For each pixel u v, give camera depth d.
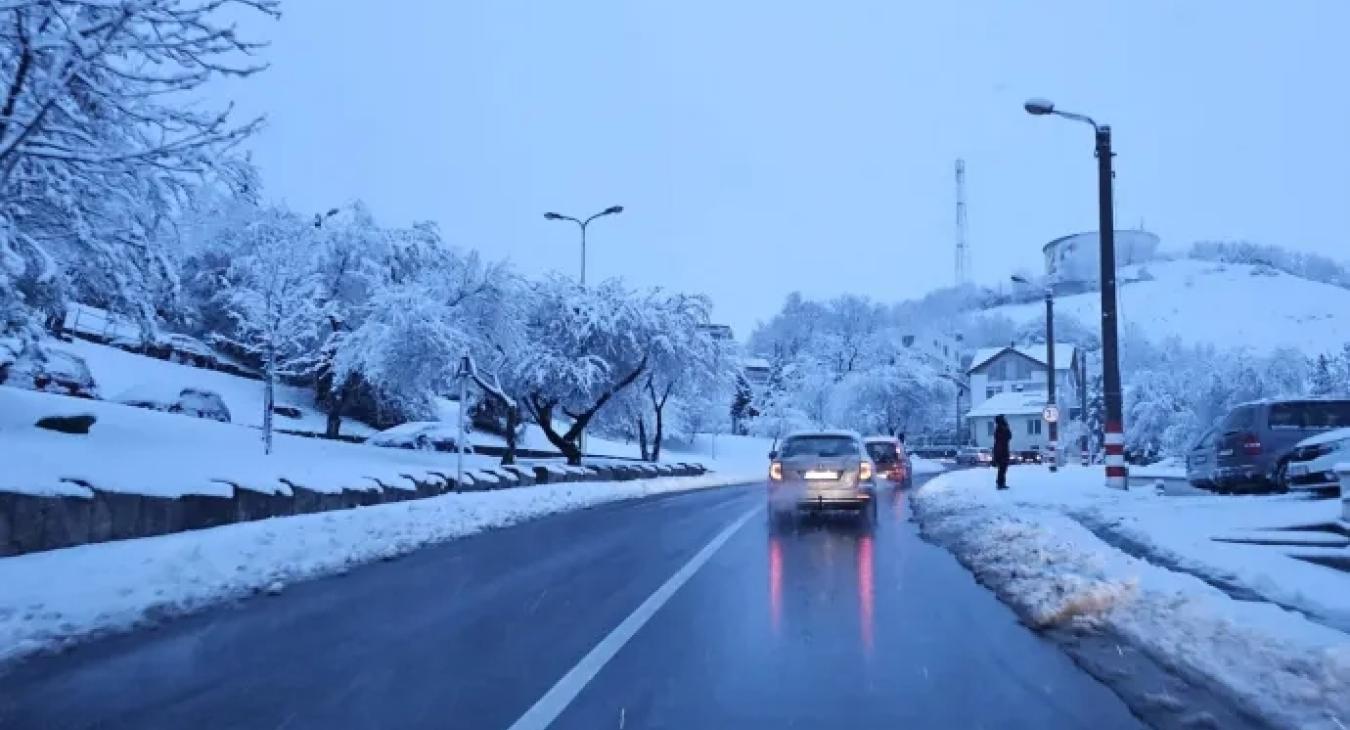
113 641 8.74
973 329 128.12
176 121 12.77
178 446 20.69
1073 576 9.95
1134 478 28.66
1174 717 6.20
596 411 39.81
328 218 39.28
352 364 33.31
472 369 24.14
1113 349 21.83
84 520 13.02
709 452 75.56
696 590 11.29
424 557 14.55
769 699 6.82
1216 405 58.97
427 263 40.91
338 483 19.80
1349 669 6.06
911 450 87.56
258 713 6.54
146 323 18.19
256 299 35.12
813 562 13.53
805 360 100.44
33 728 6.26
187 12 11.38
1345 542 11.80
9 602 9.54
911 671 7.54
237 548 12.95
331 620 9.68
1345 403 18.61
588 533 18.03
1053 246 157.88
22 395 21.86
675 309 41.84
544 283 39.47
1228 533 12.65
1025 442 91.25
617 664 7.82
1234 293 139.50
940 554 14.30
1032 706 6.60
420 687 7.18
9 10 10.54
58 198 14.21
